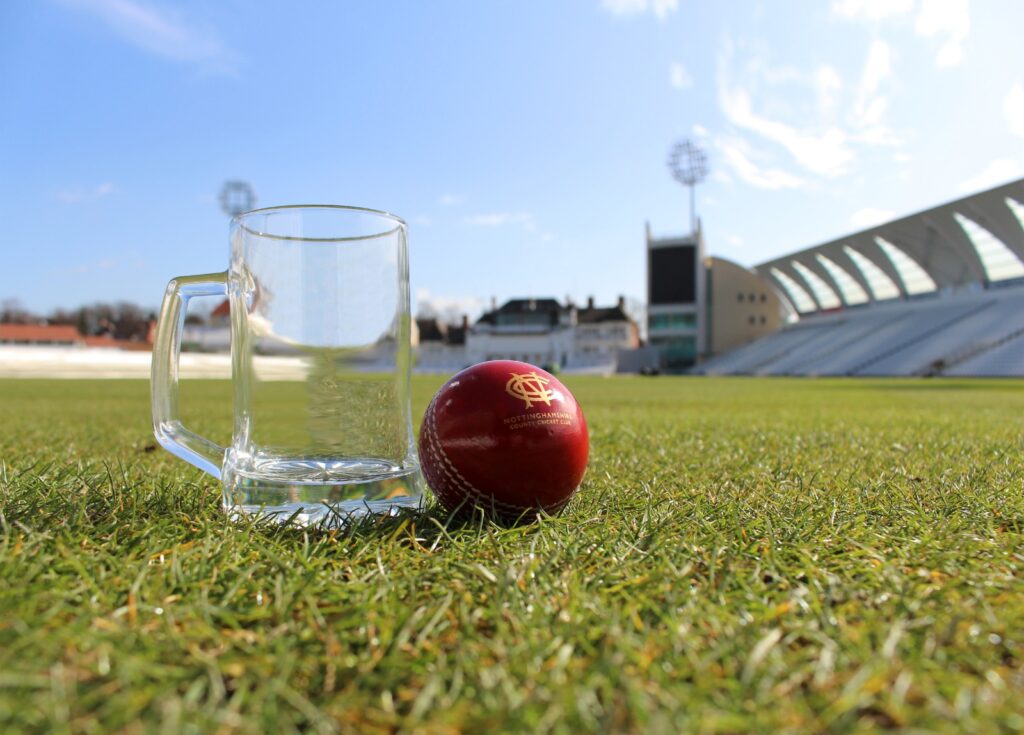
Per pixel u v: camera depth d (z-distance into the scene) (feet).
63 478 1.18
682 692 0.45
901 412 3.86
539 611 0.59
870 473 1.40
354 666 0.51
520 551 0.78
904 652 0.52
